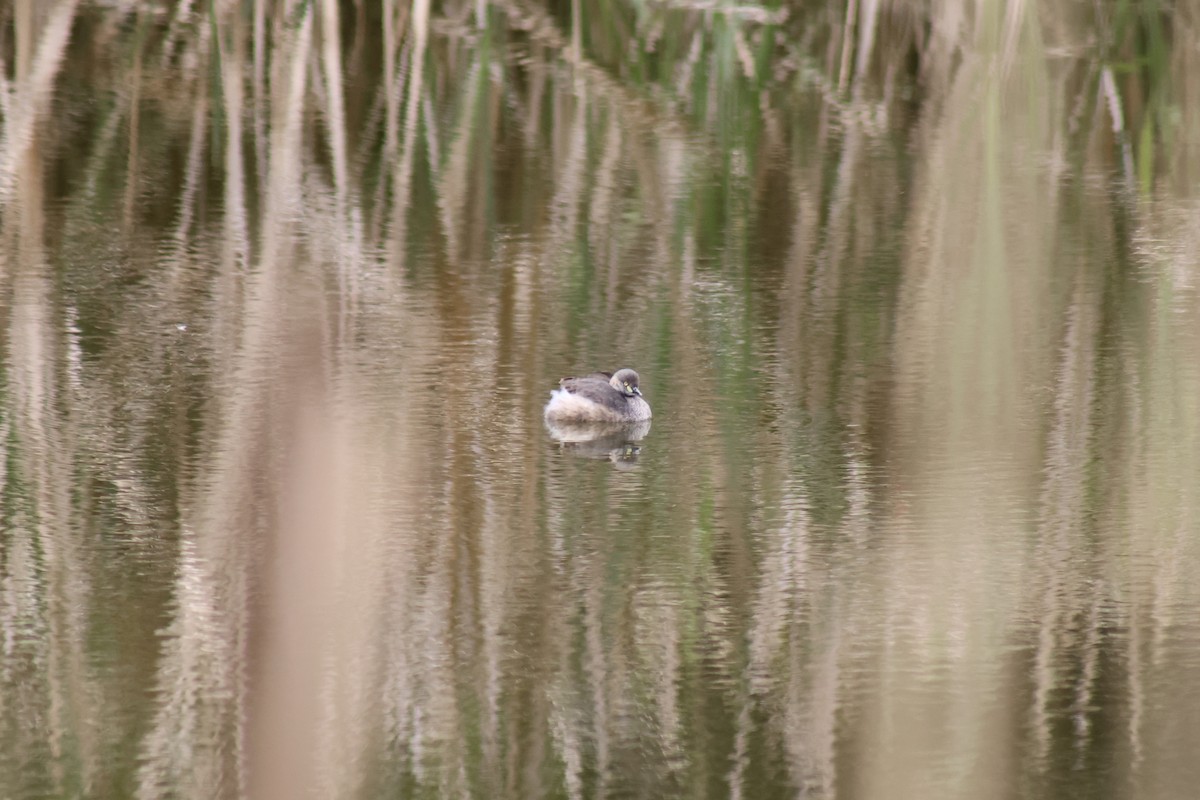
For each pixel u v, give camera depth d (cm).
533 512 1438
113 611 1232
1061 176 2786
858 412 1705
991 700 1120
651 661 1175
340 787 1021
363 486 1484
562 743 1072
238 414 1662
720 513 1440
